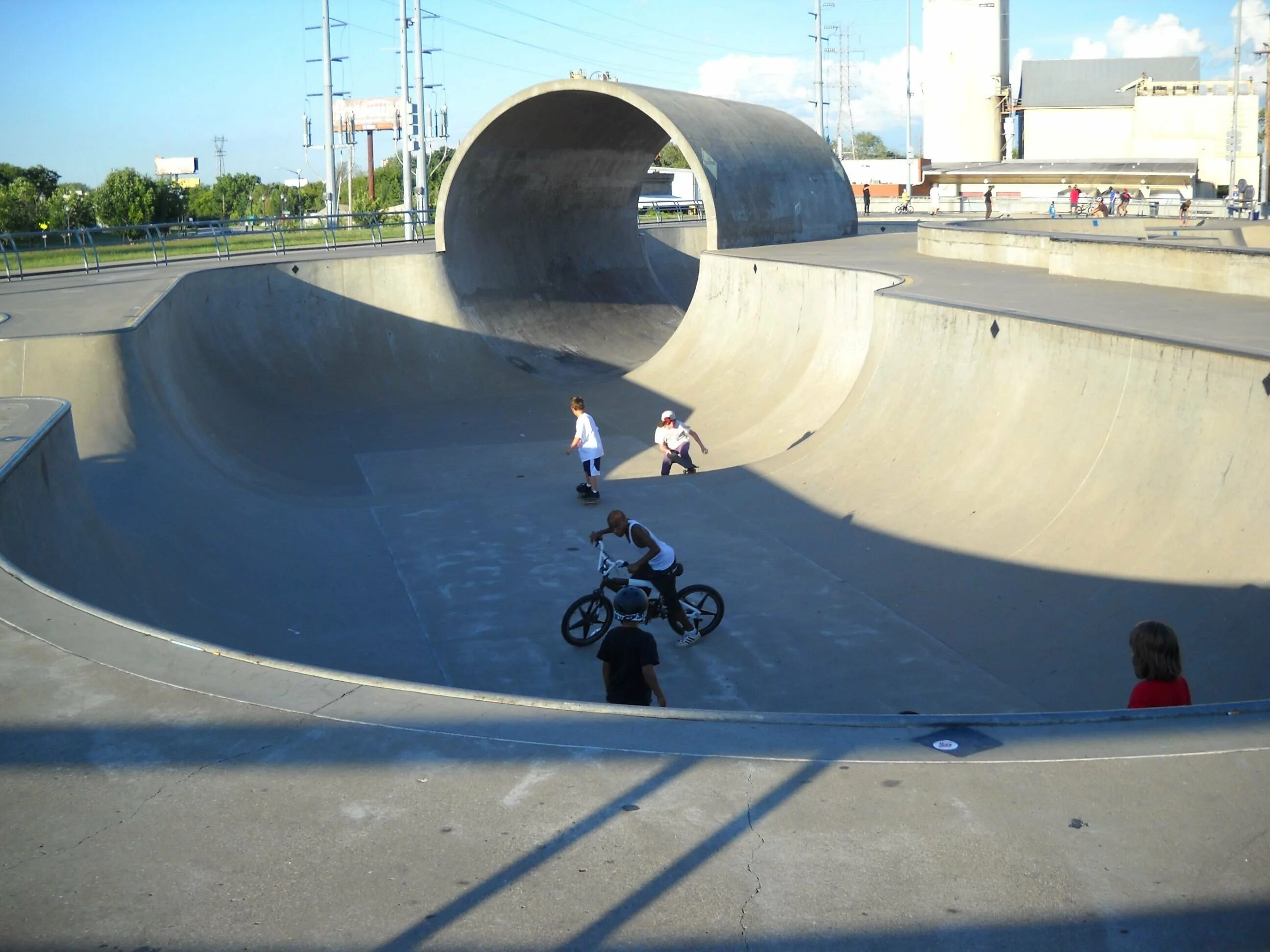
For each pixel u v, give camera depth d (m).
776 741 3.87
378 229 31.97
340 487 15.26
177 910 2.96
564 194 29.36
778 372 19.19
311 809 3.46
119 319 14.20
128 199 50.84
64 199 49.88
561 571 11.06
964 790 3.49
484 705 4.20
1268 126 43.75
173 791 3.58
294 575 10.76
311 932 2.86
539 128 25.92
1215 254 15.24
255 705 4.20
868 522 11.69
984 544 10.22
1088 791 3.46
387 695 4.30
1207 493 8.45
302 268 22.08
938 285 16.69
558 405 20.97
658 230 35.22
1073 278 17.91
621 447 17.75
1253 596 7.26
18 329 13.47
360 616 9.84
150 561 9.20
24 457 7.21
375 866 3.15
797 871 3.07
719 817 3.37
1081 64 77.50
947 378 12.94
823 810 3.39
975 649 8.66
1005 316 11.92
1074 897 2.93
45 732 3.99
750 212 25.84
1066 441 10.41
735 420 18.38
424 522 12.88
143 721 4.07
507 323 25.12
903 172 67.75
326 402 20.81
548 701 4.20
